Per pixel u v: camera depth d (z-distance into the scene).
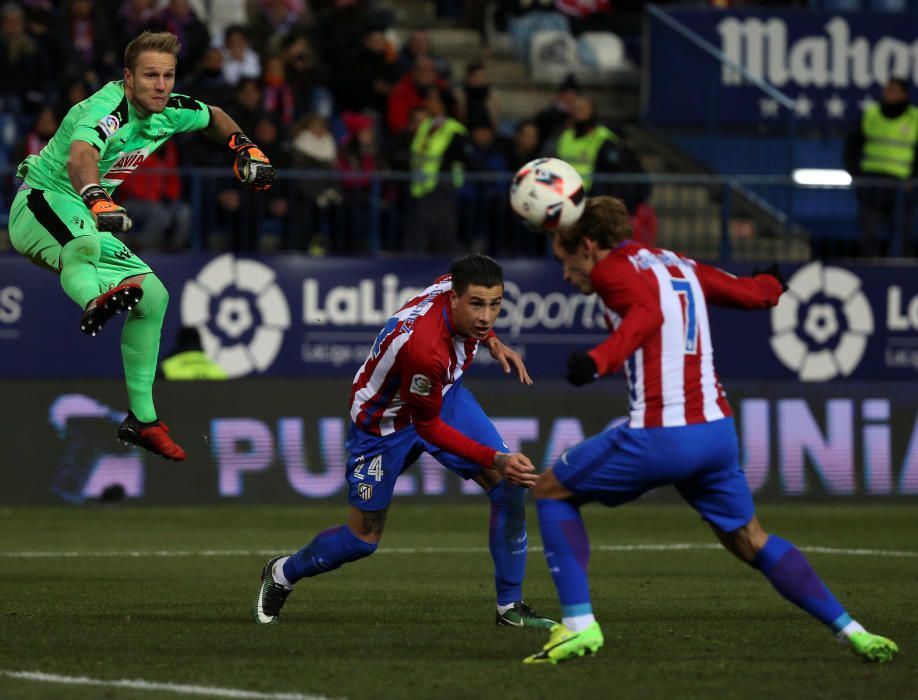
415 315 24.73
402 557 40.09
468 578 35.62
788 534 46.59
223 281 53.38
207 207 54.25
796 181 58.25
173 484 53.06
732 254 61.16
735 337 56.66
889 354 57.50
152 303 28.22
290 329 53.88
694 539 45.19
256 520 49.47
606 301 21.98
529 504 54.72
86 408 52.81
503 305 55.03
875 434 57.12
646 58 71.62
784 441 56.47
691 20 72.06
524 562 27.33
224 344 53.44
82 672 22.36
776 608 30.17
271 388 53.75
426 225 55.81
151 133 27.41
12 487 52.34
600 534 46.69
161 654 24.03
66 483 52.59
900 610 29.86
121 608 30.03
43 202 27.20
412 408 24.67
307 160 58.28
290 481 53.75
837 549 42.41
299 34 67.12
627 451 21.84
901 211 58.69
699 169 70.94
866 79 72.94
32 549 41.69
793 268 57.00
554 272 55.38
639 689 21.02
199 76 60.81
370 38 66.94
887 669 22.70
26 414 52.44
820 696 20.53
